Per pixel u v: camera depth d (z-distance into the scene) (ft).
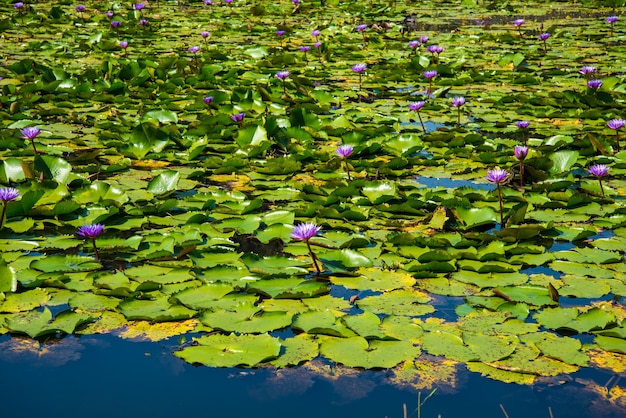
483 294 9.74
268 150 17.12
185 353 8.29
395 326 8.86
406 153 16.08
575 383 7.77
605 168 13.12
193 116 20.12
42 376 7.95
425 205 13.20
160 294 9.67
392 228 12.13
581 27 40.01
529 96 22.99
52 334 8.77
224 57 28.96
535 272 10.50
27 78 23.90
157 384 7.81
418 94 23.53
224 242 11.27
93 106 21.11
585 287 9.92
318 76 26.02
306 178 14.98
